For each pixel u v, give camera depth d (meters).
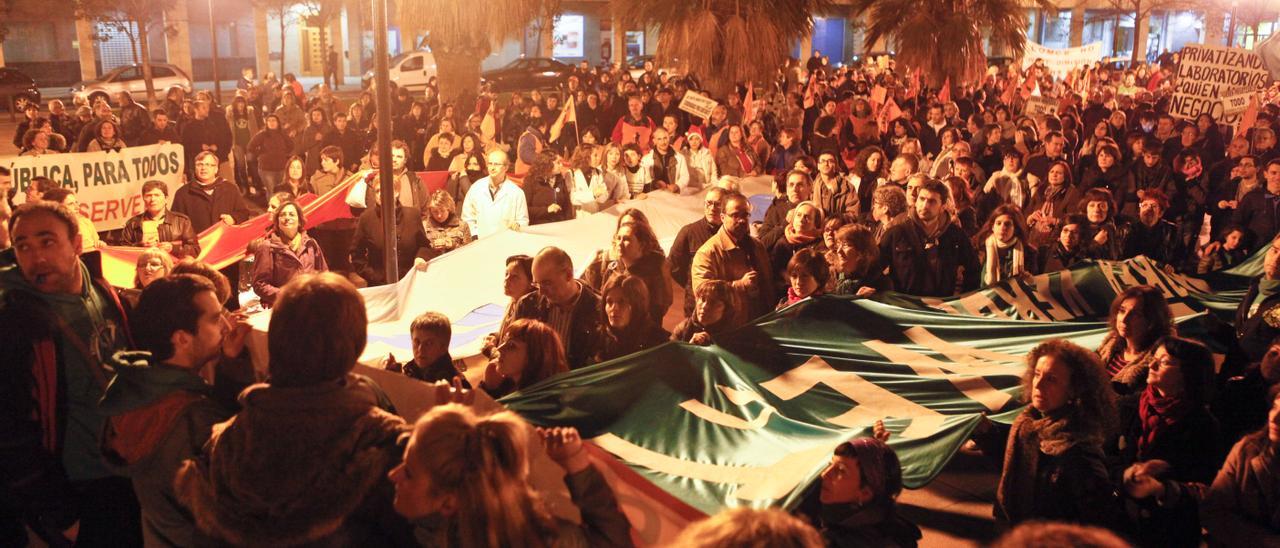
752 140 14.20
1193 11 51.34
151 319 2.99
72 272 3.66
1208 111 14.41
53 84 42.03
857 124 16.14
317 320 2.49
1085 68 29.38
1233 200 10.44
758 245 6.35
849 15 51.28
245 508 2.46
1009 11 18.44
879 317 5.56
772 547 1.68
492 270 7.66
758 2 14.38
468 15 16.61
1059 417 3.75
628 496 2.84
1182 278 7.18
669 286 6.08
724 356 4.78
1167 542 3.89
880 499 3.37
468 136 12.70
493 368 4.58
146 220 8.22
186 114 15.96
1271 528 3.54
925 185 6.59
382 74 6.52
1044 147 11.23
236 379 3.25
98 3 34.38
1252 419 4.74
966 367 5.18
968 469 5.78
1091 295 6.64
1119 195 11.01
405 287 7.09
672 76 23.86
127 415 2.95
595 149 10.80
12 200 10.23
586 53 51.34
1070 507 3.67
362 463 2.47
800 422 4.50
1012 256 6.96
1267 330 5.32
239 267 9.48
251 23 48.00
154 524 3.00
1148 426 4.31
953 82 17.95
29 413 3.52
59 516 3.74
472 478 2.26
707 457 4.09
